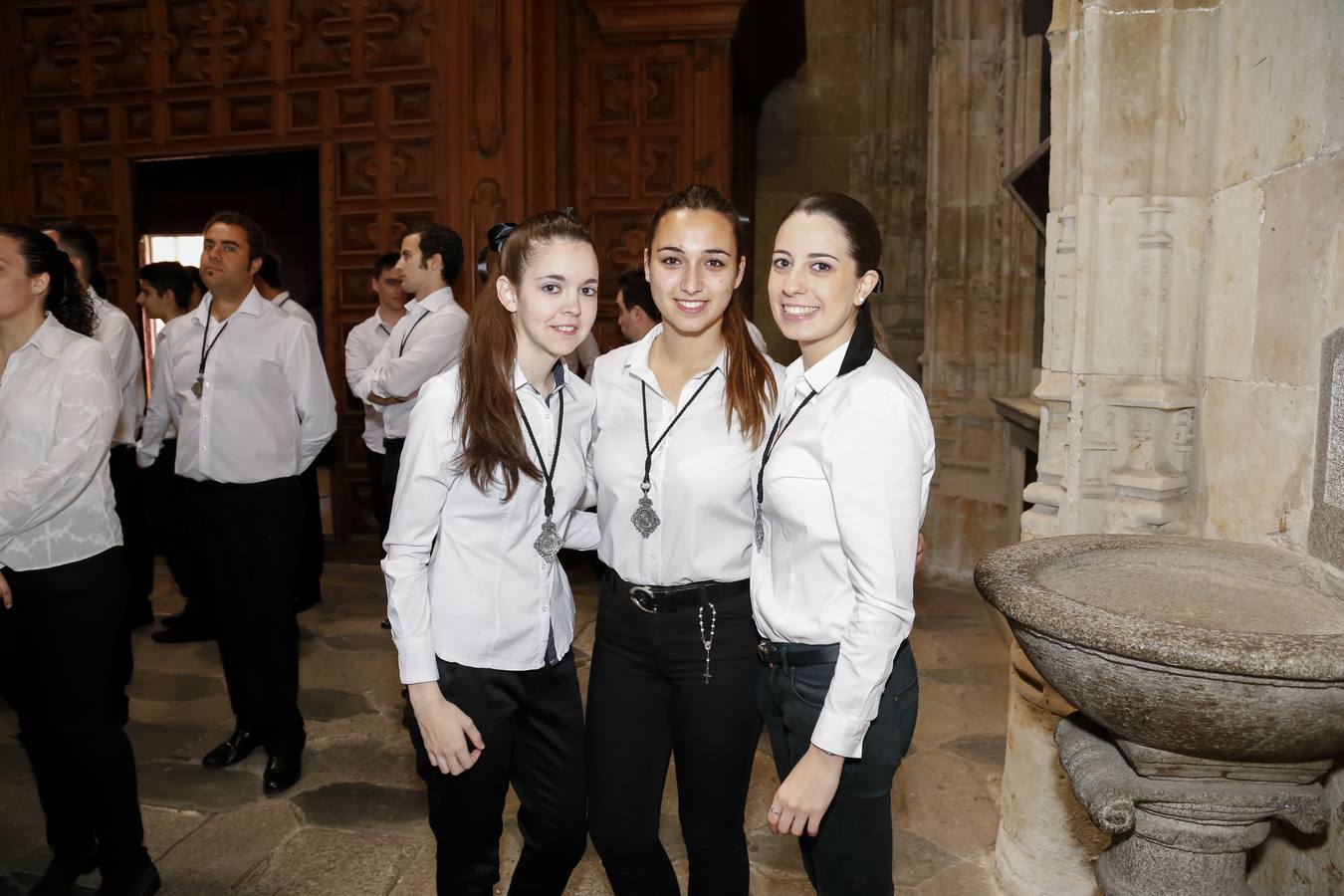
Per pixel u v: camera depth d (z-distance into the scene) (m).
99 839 2.54
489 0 5.82
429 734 1.79
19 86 6.41
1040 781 2.58
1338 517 1.79
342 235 6.20
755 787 3.31
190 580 4.81
